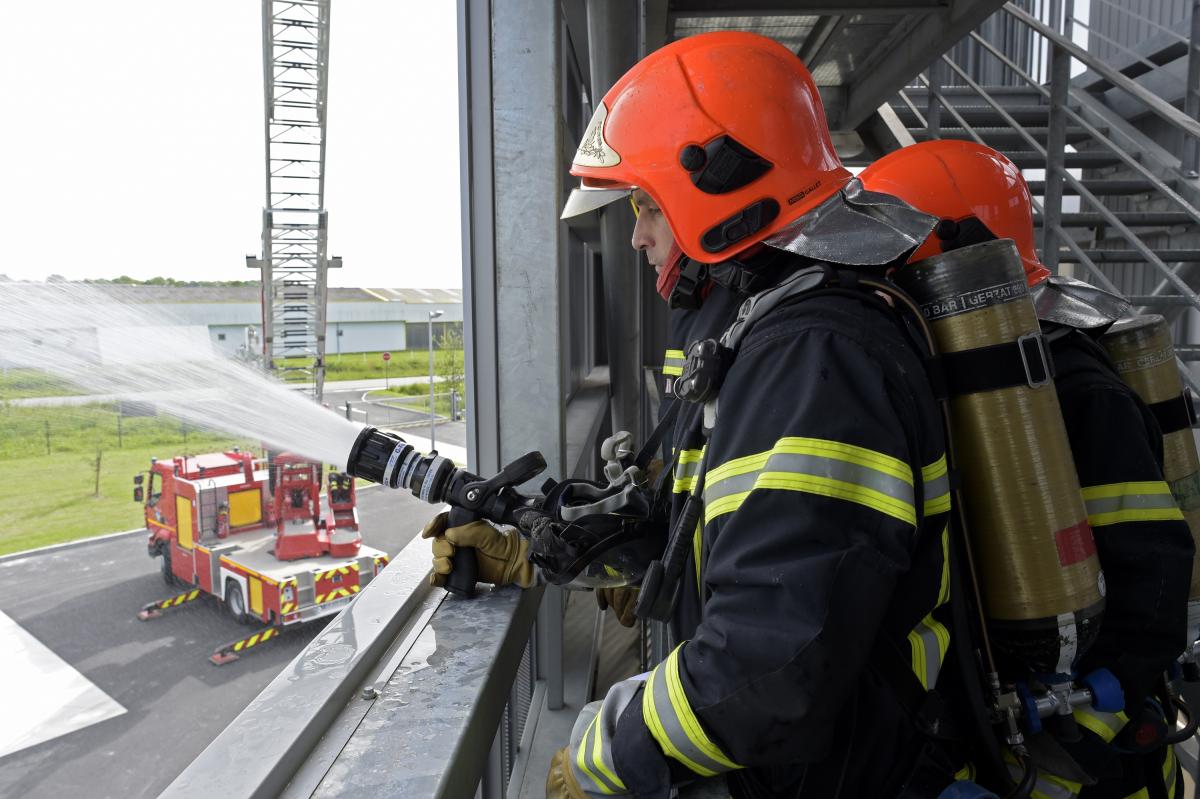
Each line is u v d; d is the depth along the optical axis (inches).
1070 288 54.9
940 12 143.2
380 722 34.3
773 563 28.6
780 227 37.8
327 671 36.4
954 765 36.3
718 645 28.9
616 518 47.6
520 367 64.3
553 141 62.2
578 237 156.7
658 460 59.7
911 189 56.6
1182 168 187.3
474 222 63.2
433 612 47.5
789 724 27.9
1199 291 179.0
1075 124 212.4
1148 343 52.2
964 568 36.0
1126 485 42.6
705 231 38.3
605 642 129.4
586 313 183.2
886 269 36.6
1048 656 36.5
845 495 28.6
